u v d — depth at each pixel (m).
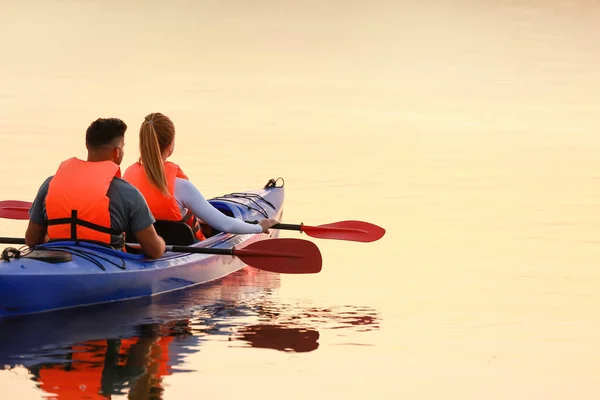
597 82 67.12
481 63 77.81
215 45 89.94
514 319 18.02
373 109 54.66
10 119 47.47
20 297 17.09
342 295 19.72
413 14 121.81
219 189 31.88
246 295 19.58
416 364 15.23
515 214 28.92
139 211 17.94
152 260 19.14
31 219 18.31
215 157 38.34
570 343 16.56
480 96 60.50
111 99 55.66
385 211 29.08
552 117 52.16
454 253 23.92
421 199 31.08
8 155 37.75
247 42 92.62
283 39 96.06
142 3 132.62
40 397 13.12
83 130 44.38
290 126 47.84
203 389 13.73
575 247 24.62
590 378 14.78
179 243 20.08
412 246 24.72
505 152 41.28
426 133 46.47
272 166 36.69
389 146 42.44
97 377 14.08
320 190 32.28
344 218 27.89
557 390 14.25
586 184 34.28
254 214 24.39
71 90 59.38
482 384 14.44
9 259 17.25
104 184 17.75
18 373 14.16
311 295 19.69
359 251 24.20
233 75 69.62
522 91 62.69
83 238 18.03
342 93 61.31
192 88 61.91
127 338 16.14
